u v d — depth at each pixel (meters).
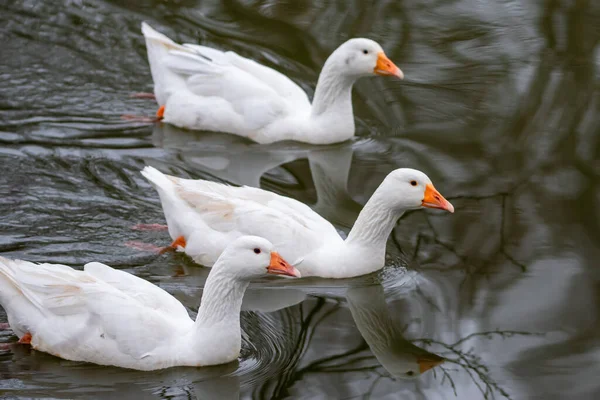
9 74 17.95
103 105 17.44
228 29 20.47
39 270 10.67
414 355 11.13
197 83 16.92
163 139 16.53
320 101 16.70
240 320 11.73
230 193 13.28
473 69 18.95
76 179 14.75
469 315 11.94
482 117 17.27
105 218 13.76
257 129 16.75
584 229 13.73
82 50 19.09
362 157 16.25
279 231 12.68
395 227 14.09
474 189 14.91
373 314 11.98
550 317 11.82
